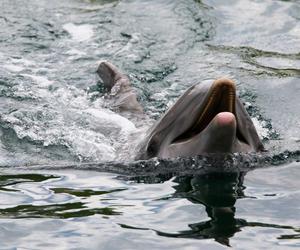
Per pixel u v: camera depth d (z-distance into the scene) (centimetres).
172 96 2953
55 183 2050
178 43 3391
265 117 2723
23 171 2180
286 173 2097
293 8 3688
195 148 2097
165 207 1841
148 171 2128
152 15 3662
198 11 3675
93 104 2897
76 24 3591
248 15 3638
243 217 1773
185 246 1611
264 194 1928
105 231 1706
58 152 2412
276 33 3466
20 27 3538
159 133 2206
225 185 1988
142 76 3116
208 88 2066
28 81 3058
